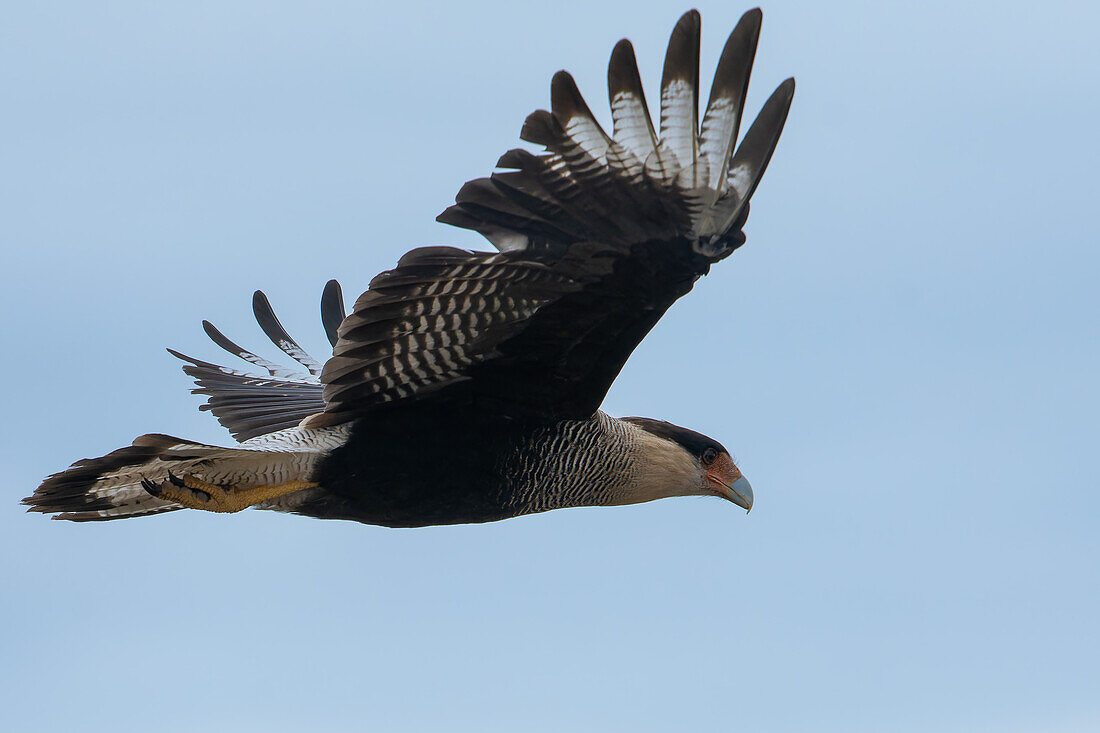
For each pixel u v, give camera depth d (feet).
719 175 31.89
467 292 33.81
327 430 37.29
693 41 30.99
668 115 31.45
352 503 38.01
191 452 34.83
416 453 37.55
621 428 40.55
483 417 37.83
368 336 34.63
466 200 32.01
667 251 33.01
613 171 31.63
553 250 32.76
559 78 30.63
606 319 35.09
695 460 42.14
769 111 31.81
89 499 36.63
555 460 38.93
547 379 37.04
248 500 36.35
